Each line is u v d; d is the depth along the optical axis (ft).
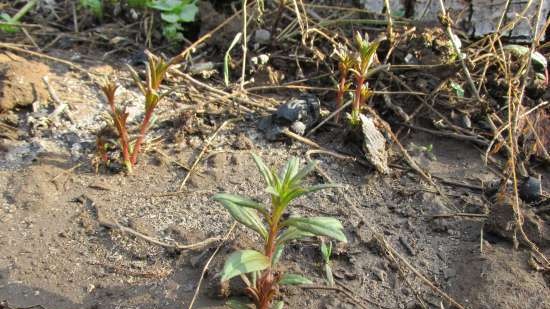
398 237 2.05
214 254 1.93
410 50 2.63
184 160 2.28
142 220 2.04
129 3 2.86
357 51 2.53
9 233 1.99
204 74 2.63
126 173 2.21
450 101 2.53
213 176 2.22
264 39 2.76
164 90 2.56
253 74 2.65
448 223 2.11
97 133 2.28
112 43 2.80
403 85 2.57
